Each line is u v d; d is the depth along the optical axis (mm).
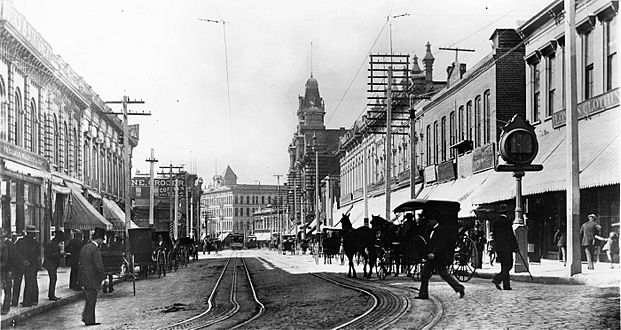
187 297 22156
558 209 29703
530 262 28422
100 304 20641
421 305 15859
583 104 27500
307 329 13297
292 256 72062
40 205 34500
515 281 21609
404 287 20984
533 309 14188
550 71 32500
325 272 33344
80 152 46156
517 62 36625
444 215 17391
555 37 31344
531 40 34250
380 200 61062
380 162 65750
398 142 58688
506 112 36406
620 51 25516
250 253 95938
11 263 17625
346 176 87875
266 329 13531
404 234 24984
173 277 34344
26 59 32531
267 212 171625
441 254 17000
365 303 17375
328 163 112812
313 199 112250
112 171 60938
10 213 29891
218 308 18281
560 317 12961
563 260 27469
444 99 46312
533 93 34438
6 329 15211
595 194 26672
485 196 32688
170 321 15766
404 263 26031
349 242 28250
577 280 19609
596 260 26438
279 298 20266
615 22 26172
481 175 37219
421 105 51625
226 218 194625
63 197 40531
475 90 40062
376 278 26906
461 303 15812
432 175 46781
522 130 23312
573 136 20797
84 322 15617
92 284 15656
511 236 18609
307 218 110562
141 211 99812
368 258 27906
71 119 43469
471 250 22906
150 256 33281
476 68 39406
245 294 22422
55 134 39844
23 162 31500
